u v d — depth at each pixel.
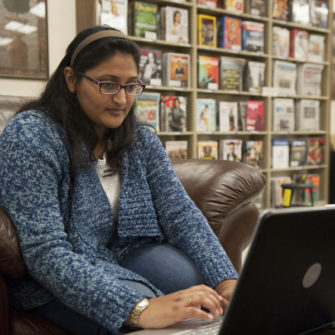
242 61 3.97
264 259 0.61
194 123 3.66
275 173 4.67
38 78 2.97
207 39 3.71
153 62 3.41
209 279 1.12
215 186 1.64
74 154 1.10
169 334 0.83
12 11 2.84
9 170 0.99
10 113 1.73
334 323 0.78
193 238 1.22
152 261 1.23
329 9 4.64
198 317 0.84
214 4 3.74
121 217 1.20
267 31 4.12
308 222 0.63
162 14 3.47
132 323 0.88
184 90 3.58
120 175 1.25
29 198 0.98
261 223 0.58
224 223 1.62
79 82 1.12
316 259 0.68
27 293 1.04
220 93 4.03
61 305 1.03
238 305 0.62
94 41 1.11
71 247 1.00
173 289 1.18
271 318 0.67
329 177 4.89
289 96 4.35
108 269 1.07
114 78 1.10
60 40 3.09
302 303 0.70
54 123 1.10
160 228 1.32
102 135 1.23
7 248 0.94
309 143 4.67
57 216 1.00
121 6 3.15
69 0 3.10
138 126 1.36
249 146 4.14
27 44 2.91
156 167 1.33
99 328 0.97
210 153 3.86
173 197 1.29
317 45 4.59
